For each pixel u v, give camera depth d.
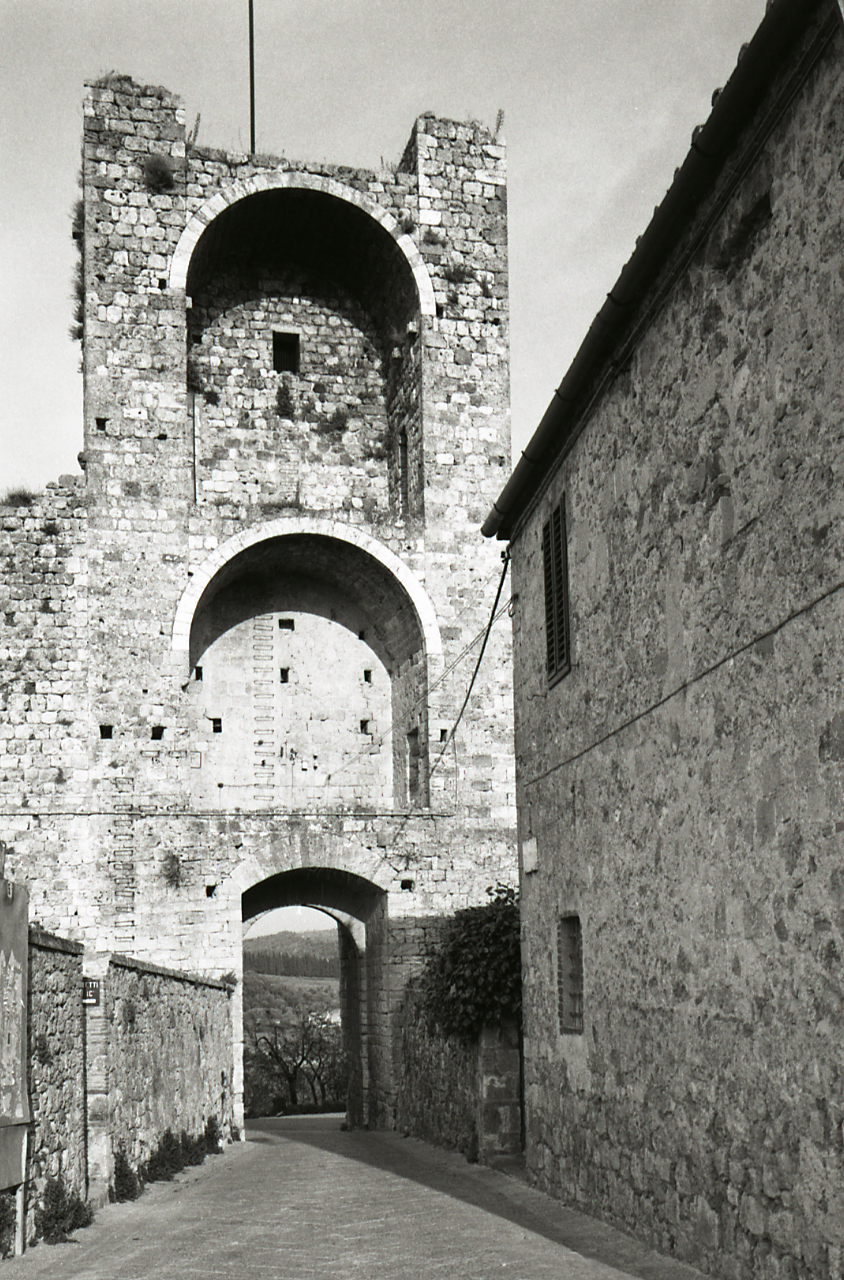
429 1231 13.51
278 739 37.78
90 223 35.44
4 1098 11.95
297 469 38.78
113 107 36.09
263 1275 11.34
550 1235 12.80
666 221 10.52
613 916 13.15
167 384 35.34
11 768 32.66
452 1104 23.22
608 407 13.32
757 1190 9.36
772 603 9.16
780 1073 8.99
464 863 34.47
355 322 40.34
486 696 36.00
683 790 11.04
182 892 32.41
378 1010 34.00
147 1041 19.12
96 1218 15.03
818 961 8.41
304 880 35.50
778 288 9.03
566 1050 15.04
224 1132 29.14
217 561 35.06
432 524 36.62
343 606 39.19
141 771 33.41
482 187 38.62
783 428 8.96
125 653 33.91
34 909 31.97
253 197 36.78
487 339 37.84
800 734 8.70
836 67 8.09
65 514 34.22
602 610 13.58
